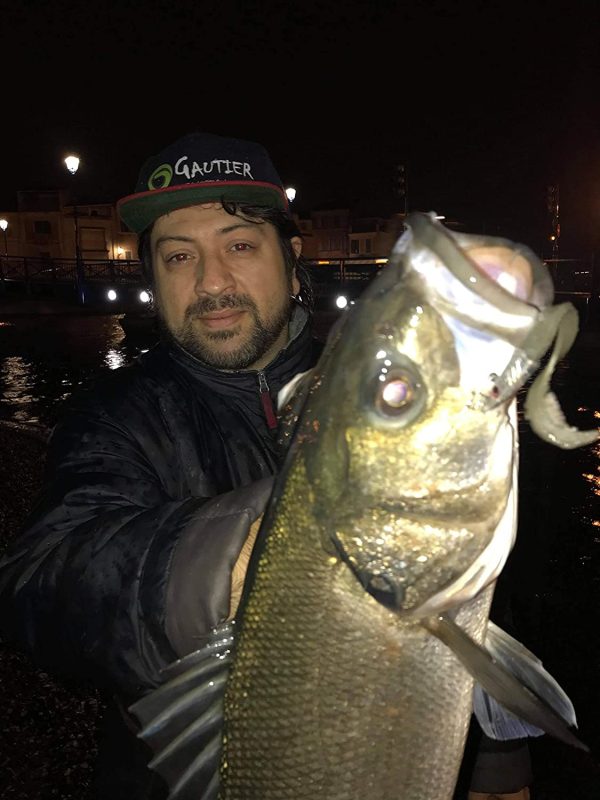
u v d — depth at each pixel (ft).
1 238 56.80
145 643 1.56
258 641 1.43
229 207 2.20
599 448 8.98
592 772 3.55
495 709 1.69
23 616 1.73
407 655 1.38
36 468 8.69
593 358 16.97
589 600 5.16
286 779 1.42
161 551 1.55
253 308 2.26
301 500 1.38
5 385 15.65
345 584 1.35
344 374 1.32
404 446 1.28
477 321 1.22
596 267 22.35
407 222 1.29
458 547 1.30
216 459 2.23
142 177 2.35
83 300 35.40
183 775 1.50
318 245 58.18
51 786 3.33
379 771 1.41
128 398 2.22
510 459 1.31
